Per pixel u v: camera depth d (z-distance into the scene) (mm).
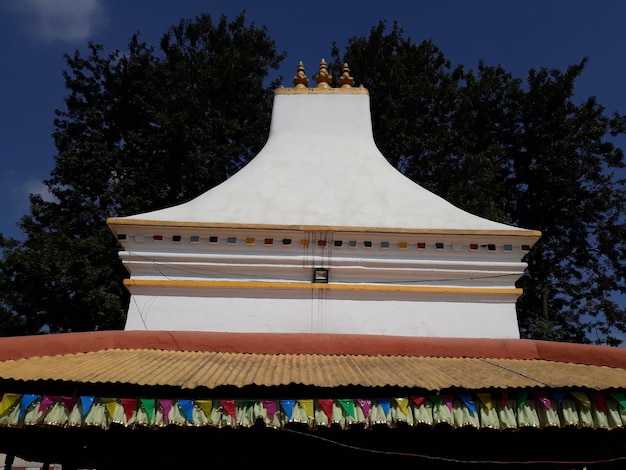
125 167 22688
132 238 9164
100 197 21703
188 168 22453
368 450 6309
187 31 25891
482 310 9062
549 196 25031
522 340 7719
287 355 7445
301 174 10688
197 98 23969
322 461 7246
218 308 8875
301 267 9117
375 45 25906
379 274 9180
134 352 7223
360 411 5781
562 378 6242
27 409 5660
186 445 7328
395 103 24047
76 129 22969
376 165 11070
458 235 9328
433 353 7570
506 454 7160
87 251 20000
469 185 22484
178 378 5871
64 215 22141
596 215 24438
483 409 5848
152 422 5602
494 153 24016
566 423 5812
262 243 9227
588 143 24734
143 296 8922
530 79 25875
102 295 19359
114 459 7398
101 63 23812
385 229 9289
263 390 6016
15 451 8656
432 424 5770
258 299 8953
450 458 7004
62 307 20156
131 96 23469
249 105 25000
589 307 23594
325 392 6020
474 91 25312
